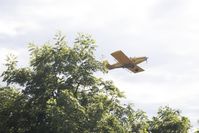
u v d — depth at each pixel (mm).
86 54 33281
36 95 32406
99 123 30297
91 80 32750
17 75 33469
